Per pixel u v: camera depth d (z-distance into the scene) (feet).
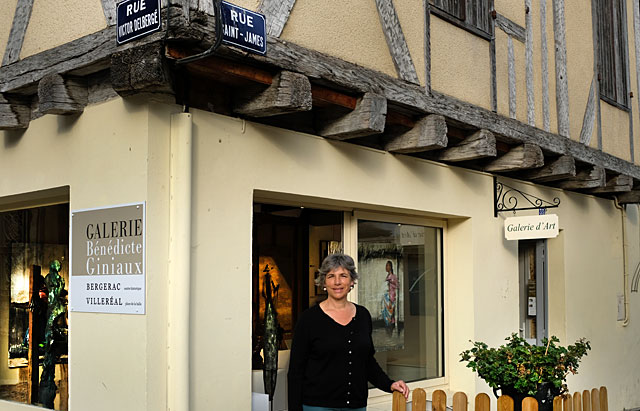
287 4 14.47
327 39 15.46
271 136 15.51
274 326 17.52
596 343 28.53
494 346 22.58
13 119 16.38
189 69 13.16
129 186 13.69
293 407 12.56
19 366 18.33
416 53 18.06
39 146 16.26
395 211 20.04
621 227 31.55
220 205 14.32
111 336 13.92
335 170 17.13
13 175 17.03
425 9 18.48
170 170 13.70
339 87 15.55
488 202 22.85
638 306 32.68
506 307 23.36
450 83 19.35
